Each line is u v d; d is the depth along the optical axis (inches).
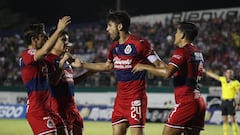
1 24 3887.8
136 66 725.3
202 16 3476.9
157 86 2416.3
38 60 693.3
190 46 748.6
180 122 737.0
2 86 2689.5
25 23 3969.0
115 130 771.4
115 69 762.8
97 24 3590.1
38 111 710.5
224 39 3097.9
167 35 3284.9
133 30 3425.2
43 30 723.4
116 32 753.0
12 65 3053.6
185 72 733.3
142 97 752.3
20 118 2481.5
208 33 3201.3
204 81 2516.0
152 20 3563.0
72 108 829.2
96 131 1785.2
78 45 3302.2
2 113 2544.3
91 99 2546.8
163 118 2278.5
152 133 1712.6
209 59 2874.0
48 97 728.3
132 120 748.6
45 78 721.0
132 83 748.6
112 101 2498.8
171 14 3548.2
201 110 748.6
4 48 3257.9
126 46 746.2
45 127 708.0
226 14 3420.3
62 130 768.3
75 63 812.0
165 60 2935.5
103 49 3161.9
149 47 749.3
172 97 2341.3
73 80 856.3
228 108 1649.9
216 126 2082.9
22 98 2647.6
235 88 1648.6
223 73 2696.9
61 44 787.4
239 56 2866.6
